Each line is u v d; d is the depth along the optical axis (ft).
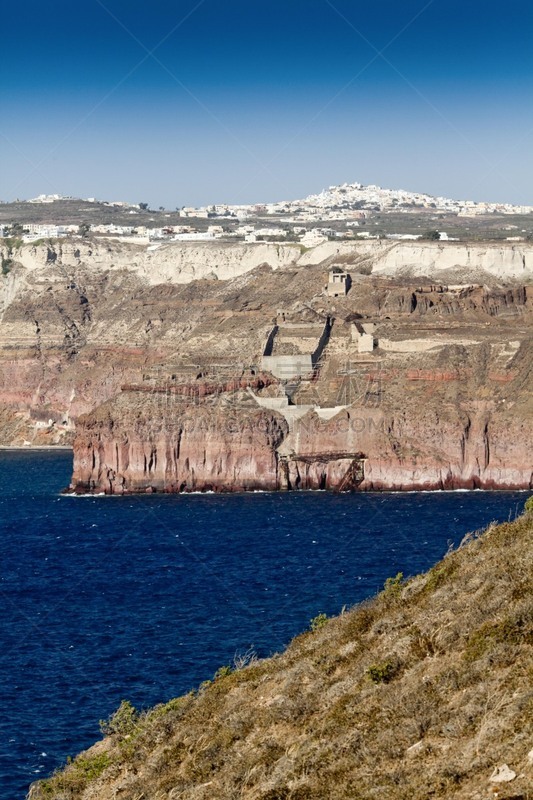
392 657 266.16
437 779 214.28
